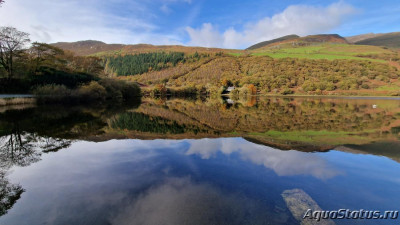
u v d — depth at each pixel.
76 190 4.33
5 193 4.21
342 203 4.00
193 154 7.00
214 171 5.45
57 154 6.83
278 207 3.80
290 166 5.91
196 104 36.34
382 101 43.34
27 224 3.25
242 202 3.92
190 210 3.62
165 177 5.00
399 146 8.20
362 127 12.83
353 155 7.02
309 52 149.25
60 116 15.98
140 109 24.52
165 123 14.59
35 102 23.25
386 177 5.20
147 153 7.07
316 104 35.66
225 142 8.90
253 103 39.47
